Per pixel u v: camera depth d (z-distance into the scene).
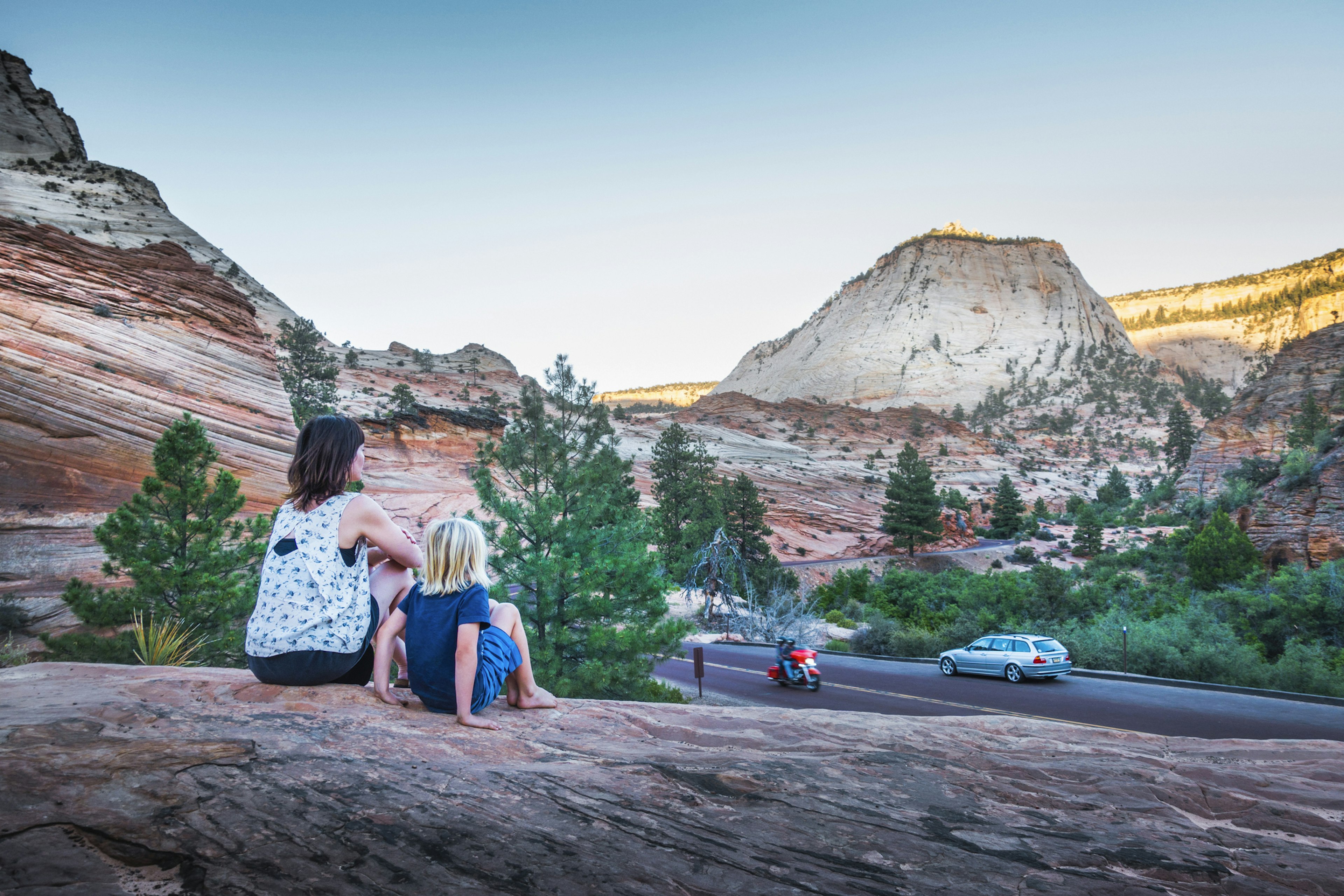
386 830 1.77
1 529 24.36
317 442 3.10
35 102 184.38
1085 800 2.52
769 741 3.11
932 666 28.23
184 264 37.09
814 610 47.19
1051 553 112.31
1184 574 70.31
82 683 2.94
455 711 3.09
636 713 3.50
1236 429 132.12
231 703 2.79
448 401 150.88
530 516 17.00
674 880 1.66
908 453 109.19
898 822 2.13
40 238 31.50
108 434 28.73
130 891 1.39
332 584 3.03
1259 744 3.64
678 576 49.78
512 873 1.62
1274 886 1.88
